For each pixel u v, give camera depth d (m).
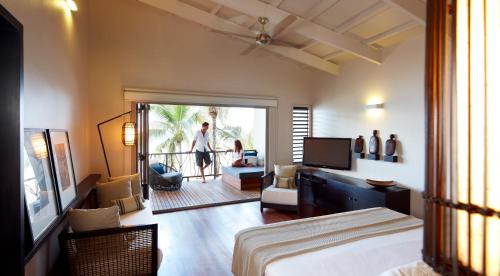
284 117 5.43
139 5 4.32
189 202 4.93
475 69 0.56
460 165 0.59
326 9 3.35
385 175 4.05
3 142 1.44
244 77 5.05
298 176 4.55
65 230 2.38
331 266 1.58
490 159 0.54
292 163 5.54
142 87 4.33
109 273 2.13
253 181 6.11
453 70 0.60
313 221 2.27
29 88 1.83
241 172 5.98
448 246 0.62
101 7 4.11
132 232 2.18
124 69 4.23
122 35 4.23
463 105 0.58
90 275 2.07
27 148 1.76
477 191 0.56
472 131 0.57
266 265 1.62
